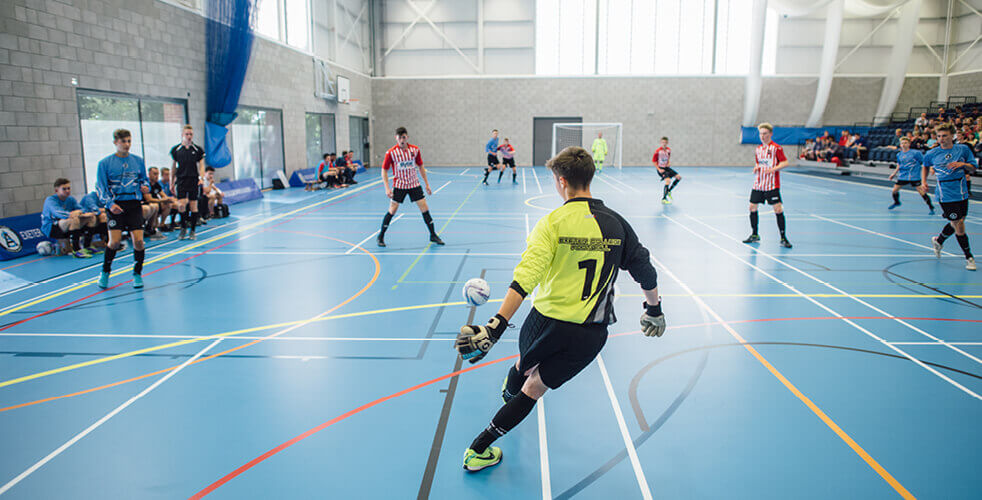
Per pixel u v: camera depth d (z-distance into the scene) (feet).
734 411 10.05
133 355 12.82
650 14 78.18
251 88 47.73
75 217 23.26
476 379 11.46
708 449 8.86
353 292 17.94
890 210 36.50
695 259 22.24
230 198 40.93
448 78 80.23
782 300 16.75
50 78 28.12
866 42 76.74
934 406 10.21
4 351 13.05
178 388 11.12
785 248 24.40
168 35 37.04
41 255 23.85
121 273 20.66
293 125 55.98
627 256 7.45
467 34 79.41
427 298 17.25
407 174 24.73
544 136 81.51
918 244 25.13
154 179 28.35
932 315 15.30
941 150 20.13
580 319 7.25
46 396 10.78
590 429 9.48
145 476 8.25
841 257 22.56
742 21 77.41
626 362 12.19
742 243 25.49
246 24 41.47
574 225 7.16
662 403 10.36
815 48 77.00
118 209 17.71
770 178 24.02
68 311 16.08
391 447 8.98
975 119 59.26
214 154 41.63
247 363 12.36
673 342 13.37
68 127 29.30
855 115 78.48
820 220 32.24
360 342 13.60
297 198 45.44
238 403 10.48
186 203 26.89
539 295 7.61
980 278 19.21
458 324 14.90
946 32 75.51
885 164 61.57
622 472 8.28
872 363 12.14
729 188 51.06
